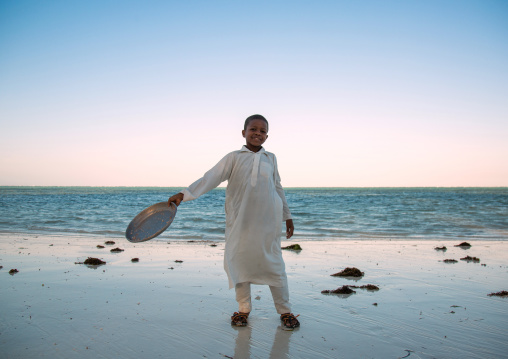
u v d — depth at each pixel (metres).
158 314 3.16
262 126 3.00
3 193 55.12
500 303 3.66
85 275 4.75
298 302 3.66
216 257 6.40
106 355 2.31
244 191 2.87
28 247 7.29
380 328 2.91
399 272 5.28
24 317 3.02
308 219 16.55
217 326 2.90
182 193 2.75
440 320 3.11
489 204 29.59
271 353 2.40
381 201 36.06
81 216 16.17
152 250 7.25
